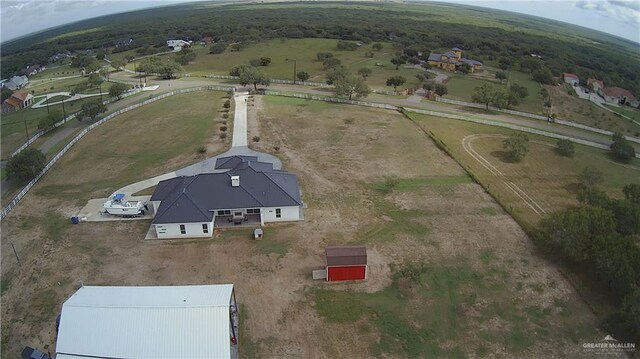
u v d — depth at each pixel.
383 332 34.69
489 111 102.56
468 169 65.56
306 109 95.69
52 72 179.00
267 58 151.00
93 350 29.70
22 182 62.34
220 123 85.69
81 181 61.81
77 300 31.84
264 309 36.91
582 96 134.75
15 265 43.09
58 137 82.31
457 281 40.81
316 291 39.09
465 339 34.22
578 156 74.56
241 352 32.69
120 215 51.44
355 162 67.75
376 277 41.06
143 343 29.72
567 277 41.41
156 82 128.88
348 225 49.88
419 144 76.12
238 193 49.69
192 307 30.77
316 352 32.84
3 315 36.72
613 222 44.41
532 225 50.34
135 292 33.16
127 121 88.44
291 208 49.94
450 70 153.50
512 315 36.75
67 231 48.75
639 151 82.25
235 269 42.00
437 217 52.12
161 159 68.75
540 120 98.56
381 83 128.25
